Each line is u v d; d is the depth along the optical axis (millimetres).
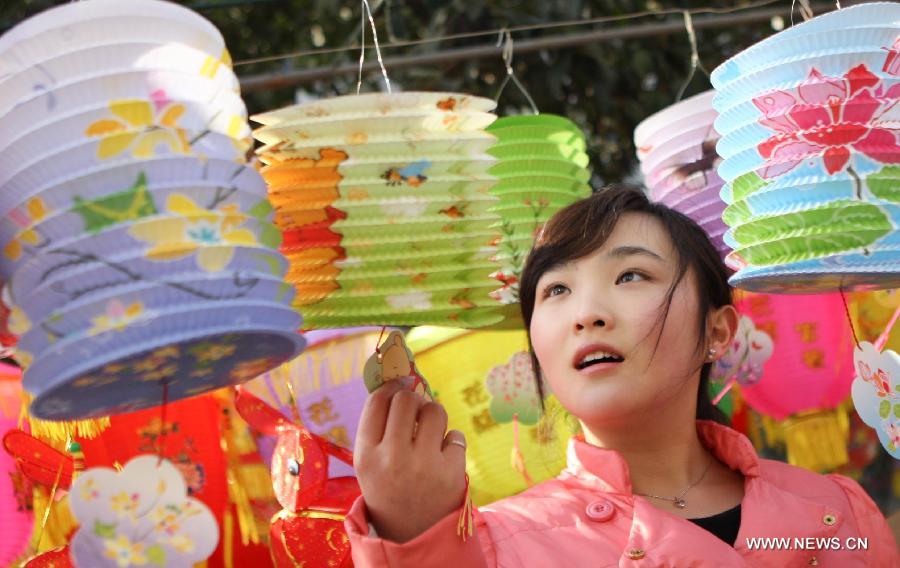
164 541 1406
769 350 2371
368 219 1548
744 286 1709
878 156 1574
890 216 1561
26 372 1302
